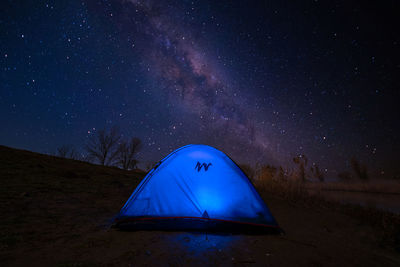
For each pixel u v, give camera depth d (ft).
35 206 13.38
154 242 8.82
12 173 22.80
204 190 12.28
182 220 11.53
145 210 11.43
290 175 33.63
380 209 20.30
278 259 7.86
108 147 71.36
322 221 16.12
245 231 11.34
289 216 17.17
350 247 10.42
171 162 13.58
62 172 27.81
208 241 9.29
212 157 14.40
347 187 38.58
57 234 9.17
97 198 18.38
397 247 10.93
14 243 7.72
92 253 7.43
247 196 12.56
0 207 12.14
